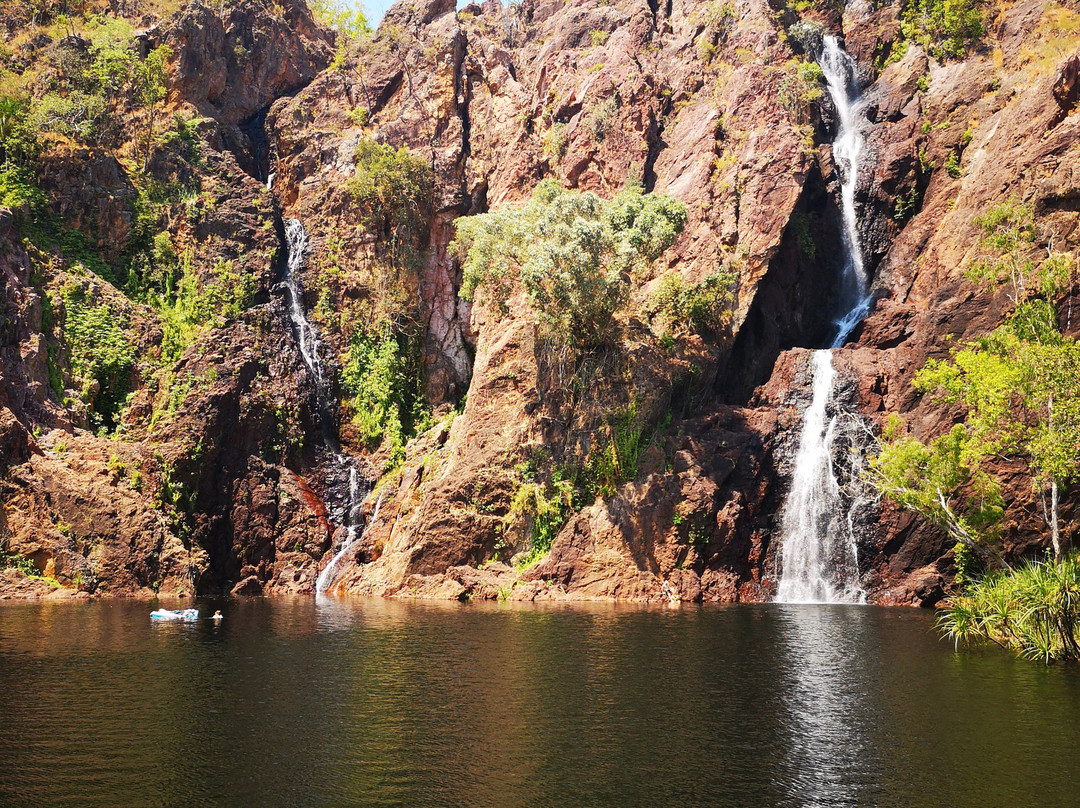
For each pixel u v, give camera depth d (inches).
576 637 1078.4
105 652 936.9
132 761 554.9
